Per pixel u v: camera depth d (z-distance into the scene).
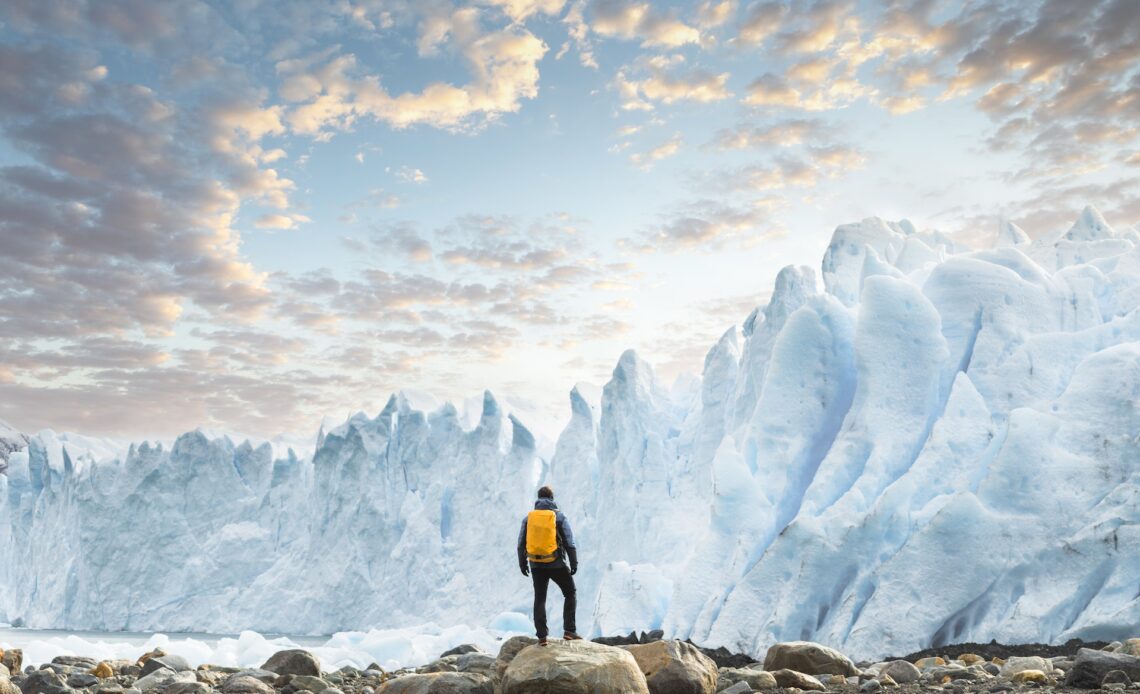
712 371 52.56
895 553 26.95
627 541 52.38
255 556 72.88
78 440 89.38
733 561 31.12
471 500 65.50
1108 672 11.28
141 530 73.56
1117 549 23.31
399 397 72.75
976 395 30.02
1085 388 27.56
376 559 66.12
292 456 77.06
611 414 56.66
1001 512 25.72
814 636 27.28
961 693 11.77
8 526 84.38
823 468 31.27
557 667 9.06
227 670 17.38
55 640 27.88
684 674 10.96
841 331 35.59
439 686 10.63
